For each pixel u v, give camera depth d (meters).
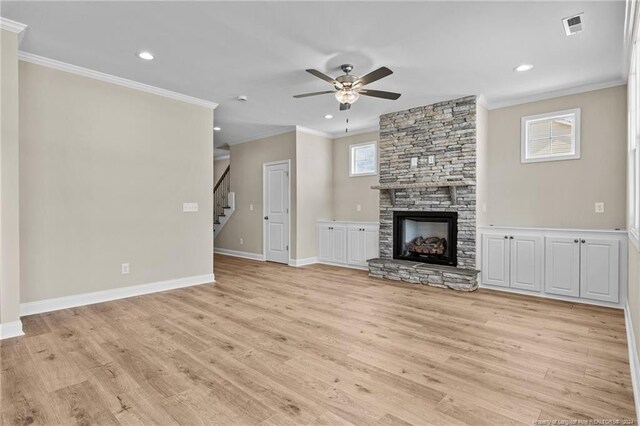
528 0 2.47
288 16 2.71
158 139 4.39
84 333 2.95
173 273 4.57
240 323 3.23
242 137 7.34
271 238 7.00
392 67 3.67
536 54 3.35
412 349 2.65
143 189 4.25
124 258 4.09
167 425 1.74
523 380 2.18
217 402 1.94
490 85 4.21
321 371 2.30
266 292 4.42
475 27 2.86
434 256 5.12
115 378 2.20
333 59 3.48
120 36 3.03
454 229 4.82
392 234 5.47
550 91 4.42
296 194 6.45
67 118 3.64
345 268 6.21
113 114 3.99
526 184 4.70
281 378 2.20
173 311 3.59
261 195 7.16
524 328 3.11
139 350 2.62
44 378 2.19
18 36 2.90
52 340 2.80
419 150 5.12
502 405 1.91
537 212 4.62
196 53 3.37
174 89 4.38
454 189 4.71
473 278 4.42
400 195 5.38
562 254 4.03
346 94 3.55
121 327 3.11
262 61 3.53
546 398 1.98
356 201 6.73
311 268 6.20
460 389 2.07
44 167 3.49
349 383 2.14
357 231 6.14
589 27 2.84
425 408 1.88
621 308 3.68
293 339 2.85
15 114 2.87
